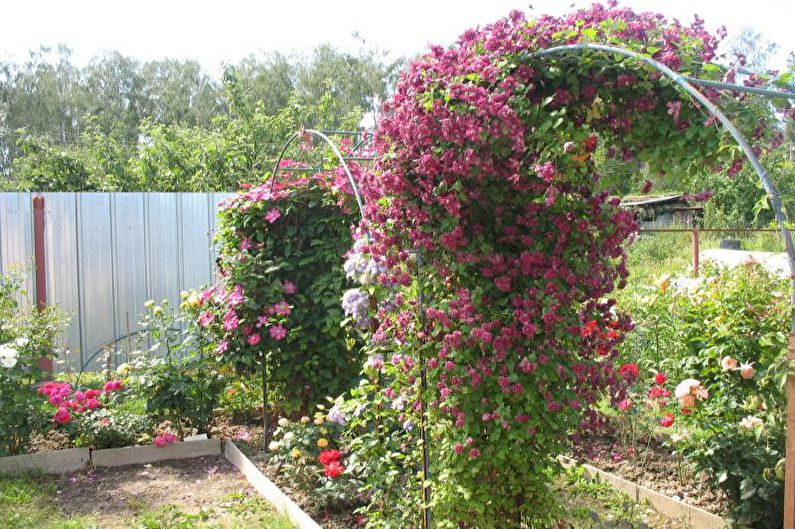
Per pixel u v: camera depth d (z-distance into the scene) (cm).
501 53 283
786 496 225
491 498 304
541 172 273
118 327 805
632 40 274
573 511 339
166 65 3703
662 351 502
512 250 314
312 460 439
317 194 533
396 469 353
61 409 482
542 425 303
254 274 509
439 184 294
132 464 491
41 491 431
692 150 274
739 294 412
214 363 538
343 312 512
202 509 403
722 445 346
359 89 2967
